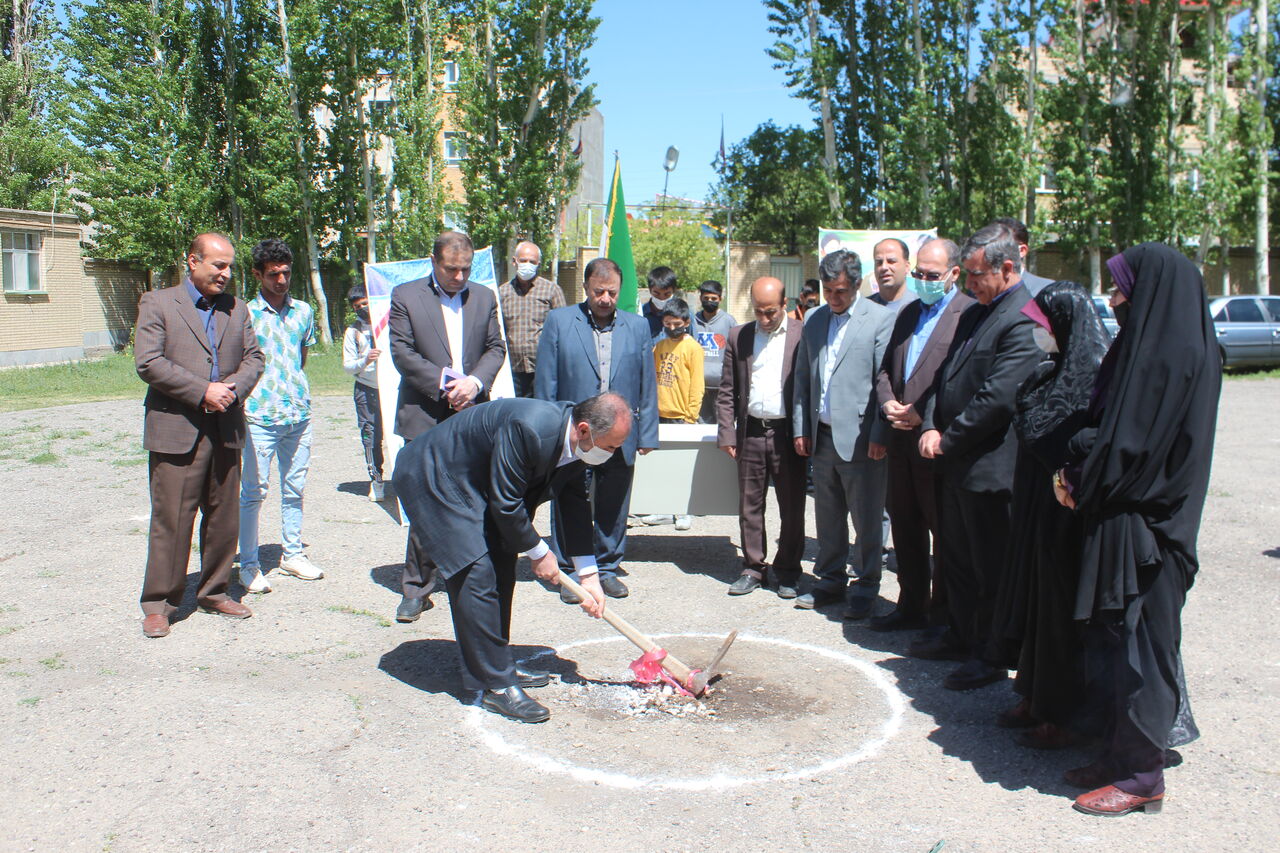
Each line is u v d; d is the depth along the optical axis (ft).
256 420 19.77
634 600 20.21
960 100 83.20
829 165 87.61
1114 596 11.10
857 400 18.43
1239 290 103.71
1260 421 45.27
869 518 18.74
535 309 26.20
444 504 14.33
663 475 22.04
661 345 25.63
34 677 15.62
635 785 12.31
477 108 88.94
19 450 38.29
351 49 88.63
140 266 94.07
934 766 12.81
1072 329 12.41
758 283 19.85
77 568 21.81
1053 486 12.16
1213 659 16.29
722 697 15.16
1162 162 84.64
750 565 20.85
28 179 102.06
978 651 15.42
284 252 19.89
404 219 90.63
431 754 13.15
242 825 11.32
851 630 18.37
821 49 85.30
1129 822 11.33
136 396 58.34
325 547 24.08
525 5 86.33
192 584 20.83
